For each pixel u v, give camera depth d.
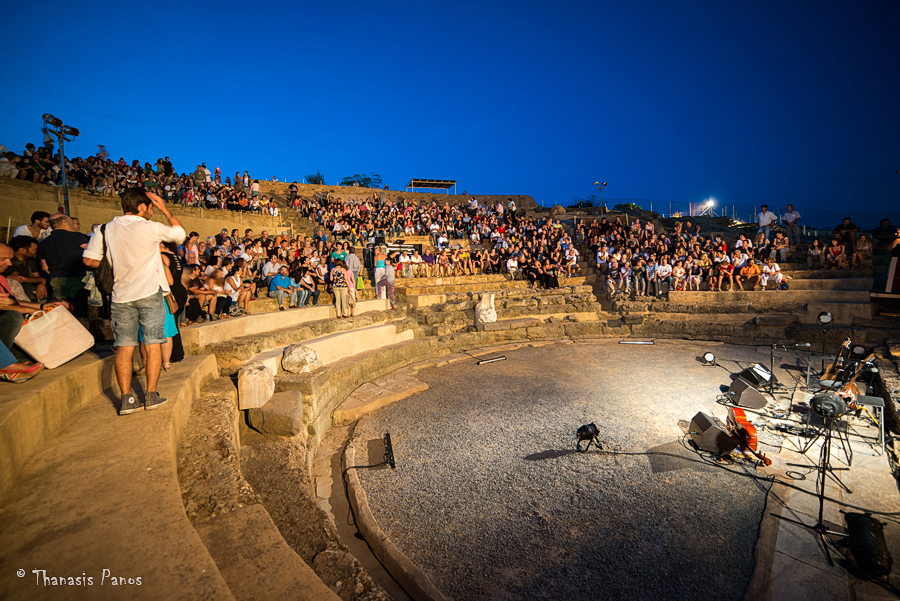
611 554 4.57
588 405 8.92
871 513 5.07
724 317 15.46
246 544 2.78
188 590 1.99
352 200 26.38
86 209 12.77
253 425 6.16
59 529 2.33
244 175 23.95
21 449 2.87
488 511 5.36
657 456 6.63
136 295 3.62
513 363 12.51
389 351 11.65
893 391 7.21
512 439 7.37
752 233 23.84
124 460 3.04
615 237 21.19
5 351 3.44
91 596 1.90
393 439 7.46
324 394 7.98
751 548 4.63
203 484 3.44
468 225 25.42
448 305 15.80
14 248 5.38
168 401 4.08
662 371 11.34
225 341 7.72
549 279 18.62
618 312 17.03
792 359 12.27
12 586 1.92
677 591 4.07
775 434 7.33
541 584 4.18
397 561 4.44
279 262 12.25
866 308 13.16
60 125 10.12
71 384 3.80
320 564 3.52
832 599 3.89
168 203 15.45
